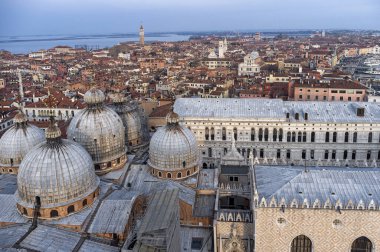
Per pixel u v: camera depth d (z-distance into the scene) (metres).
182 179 91.75
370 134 119.94
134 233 67.06
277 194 70.44
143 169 97.31
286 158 124.00
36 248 65.62
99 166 93.06
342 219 66.56
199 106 128.62
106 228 72.25
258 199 68.56
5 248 62.75
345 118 120.94
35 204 72.62
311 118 121.56
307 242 69.12
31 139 92.69
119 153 95.75
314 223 67.31
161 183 87.06
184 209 82.12
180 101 131.88
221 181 100.50
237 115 123.81
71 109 193.25
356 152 121.62
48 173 71.94
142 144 114.62
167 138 91.25
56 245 67.56
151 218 60.59
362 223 66.25
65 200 73.38
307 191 70.50
